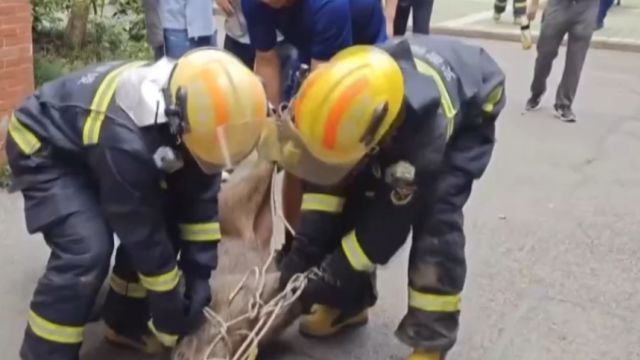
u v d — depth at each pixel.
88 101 2.81
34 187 2.97
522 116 7.81
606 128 7.50
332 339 3.62
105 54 7.66
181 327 3.02
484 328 3.79
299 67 3.39
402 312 3.89
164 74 2.70
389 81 2.56
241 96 2.51
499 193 5.61
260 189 3.49
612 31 12.38
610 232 5.00
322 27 3.35
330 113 2.51
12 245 4.35
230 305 3.18
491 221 5.09
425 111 2.68
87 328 3.59
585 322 3.89
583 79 9.64
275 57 3.66
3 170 5.12
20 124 2.96
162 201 2.79
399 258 4.39
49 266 2.99
